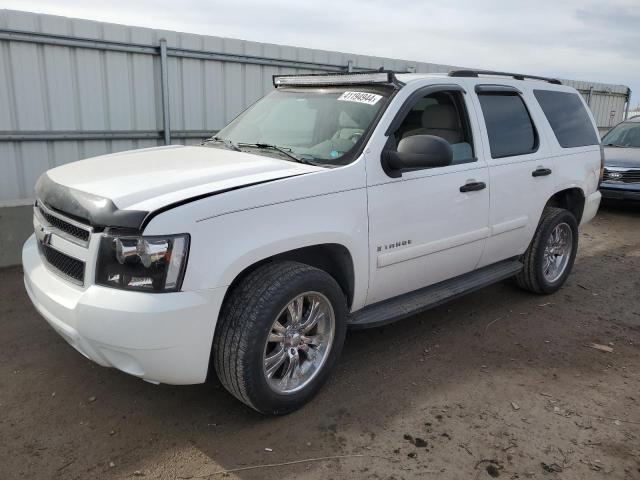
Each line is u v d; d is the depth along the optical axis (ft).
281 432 10.23
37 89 22.45
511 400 11.69
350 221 11.03
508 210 15.23
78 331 9.06
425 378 12.47
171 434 10.08
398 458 9.64
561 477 9.36
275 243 9.77
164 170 10.61
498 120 15.25
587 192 18.88
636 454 10.05
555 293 18.78
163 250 8.63
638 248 25.90
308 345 11.08
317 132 12.61
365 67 34.22
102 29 23.48
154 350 8.76
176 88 26.50
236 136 13.96
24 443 9.67
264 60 29.17
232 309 9.70
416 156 11.20
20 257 19.42
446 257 13.61
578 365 13.51
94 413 10.64
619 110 59.82
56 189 10.19
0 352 12.91
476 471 9.40
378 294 12.35
